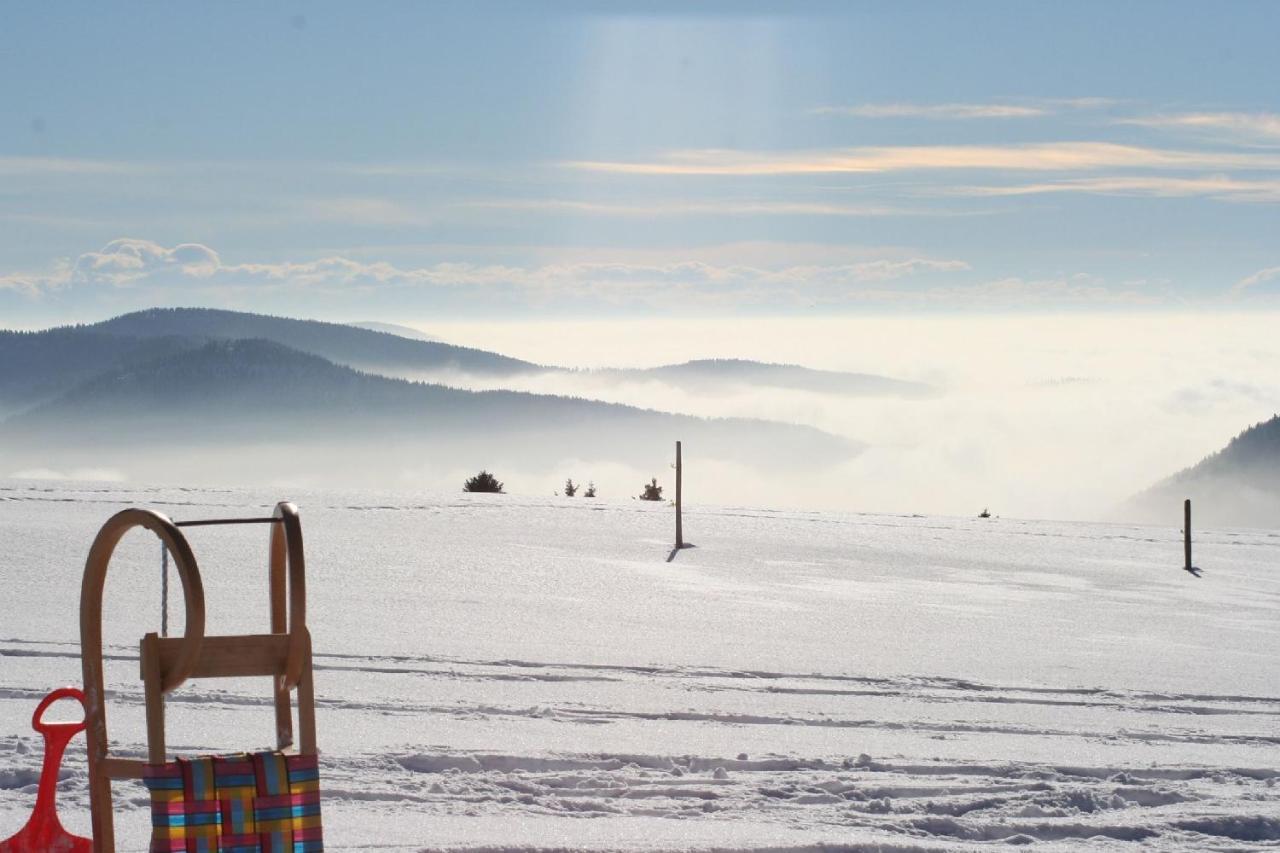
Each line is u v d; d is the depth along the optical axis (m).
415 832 8.02
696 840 8.04
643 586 28.78
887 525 46.03
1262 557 40.97
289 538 4.69
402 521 40.16
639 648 19.30
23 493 41.16
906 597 28.95
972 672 18.22
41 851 5.88
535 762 10.25
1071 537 44.66
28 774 8.88
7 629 18.16
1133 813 9.53
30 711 11.57
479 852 7.56
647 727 12.33
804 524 44.94
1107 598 30.42
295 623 4.67
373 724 11.75
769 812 9.09
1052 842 8.72
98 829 4.64
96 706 4.69
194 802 4.28
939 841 8.54
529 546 35.78
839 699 14.95
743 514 47.84
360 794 8.95
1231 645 23.25
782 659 18.73
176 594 23.56
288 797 4.37
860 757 10.91
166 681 4.48
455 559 31.91
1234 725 14.34
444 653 17.44
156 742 4.40
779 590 29.25
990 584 32.34
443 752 10.26
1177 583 34.16
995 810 9.47
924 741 12.27
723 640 20.84
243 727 11.07
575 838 8.00
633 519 44.31
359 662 16.02
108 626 19.16
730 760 10.64
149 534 32.16
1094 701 15.81
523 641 19.52
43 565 26.42
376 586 26.64
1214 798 10.13
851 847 8.02
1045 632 24.06
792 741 11.92
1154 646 22.66
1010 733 13.05
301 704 4.65
